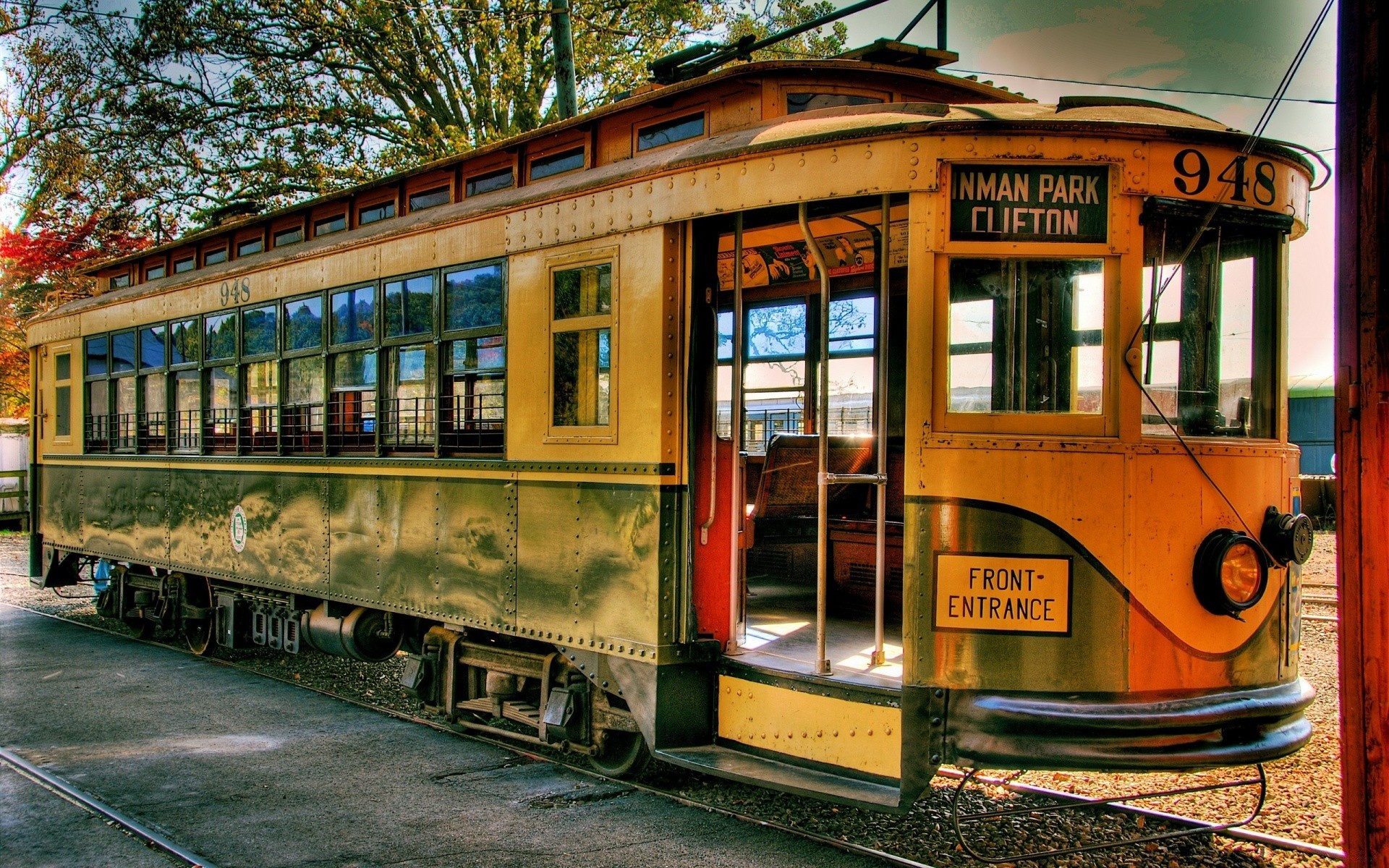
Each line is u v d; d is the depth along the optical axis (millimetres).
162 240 19562
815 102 5008
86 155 19719
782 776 4320
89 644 9727
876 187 4168
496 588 5629
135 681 8016
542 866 4242
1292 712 4156
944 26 5238
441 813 4910
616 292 5000
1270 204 4305
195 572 8617
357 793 5230
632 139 5480
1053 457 4059
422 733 6469
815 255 4348
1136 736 3912
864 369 6207
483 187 6340
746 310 7129
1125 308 4082
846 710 4301
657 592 4734
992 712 3977
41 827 4688
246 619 8648
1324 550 16188
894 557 5781
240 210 9562
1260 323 4391
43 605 12242
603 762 5555
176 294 8984
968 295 4125
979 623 4055
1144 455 4082
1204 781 5367
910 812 4855
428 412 6207
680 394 4820
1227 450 4230
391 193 7023
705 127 5152
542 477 5371
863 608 5934
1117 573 4039
